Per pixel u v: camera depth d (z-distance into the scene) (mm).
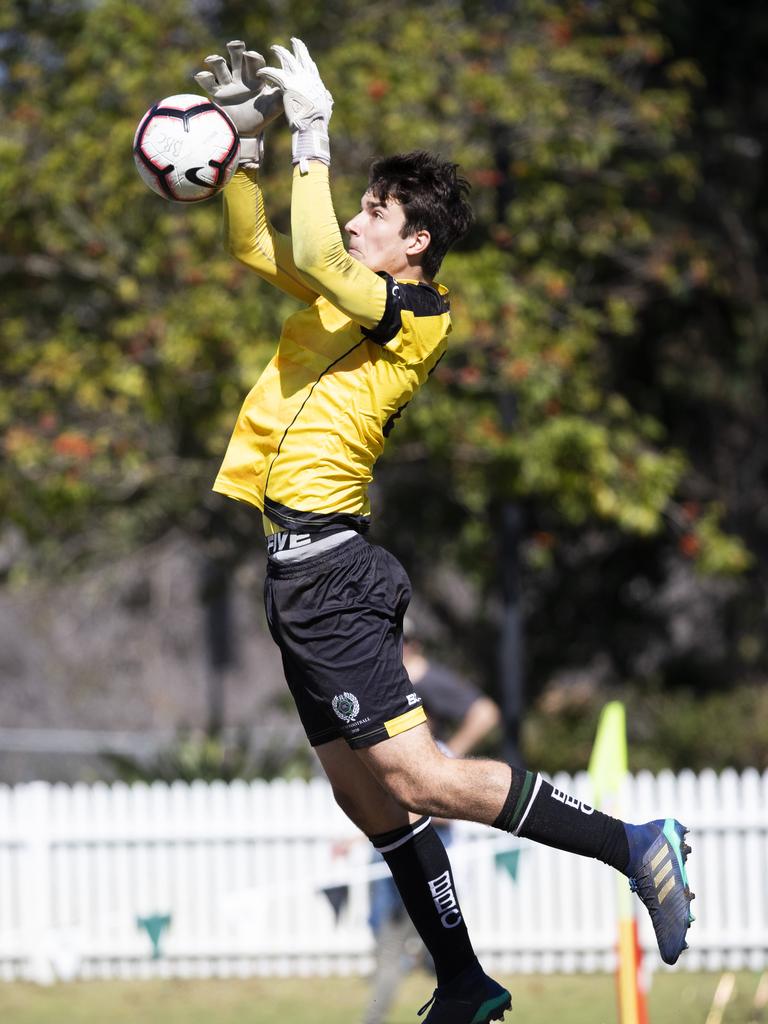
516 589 41500
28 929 34906
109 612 83750
